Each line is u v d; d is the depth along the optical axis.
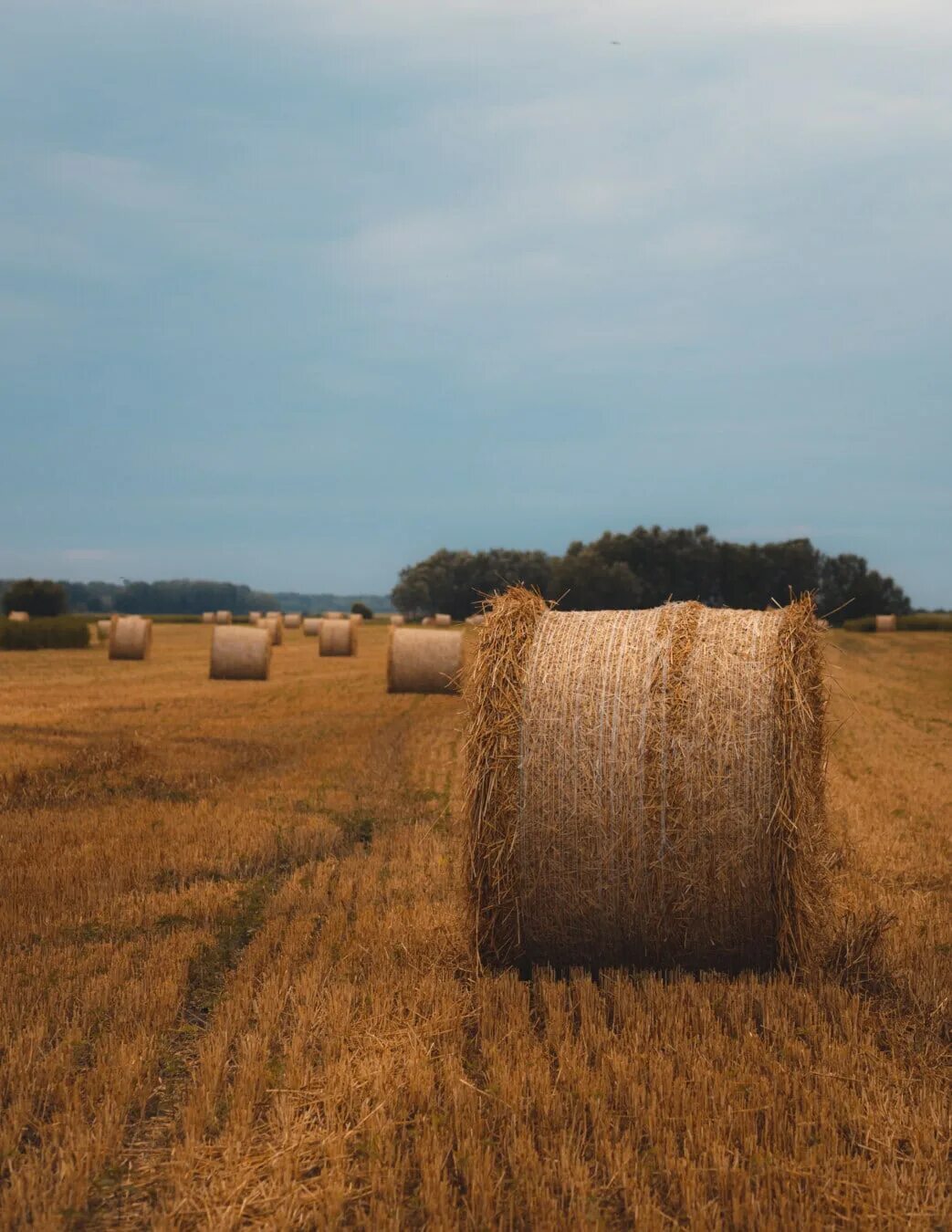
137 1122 4.97
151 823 10.90
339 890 8.47
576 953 6.91
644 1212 4.09
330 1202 4.23
